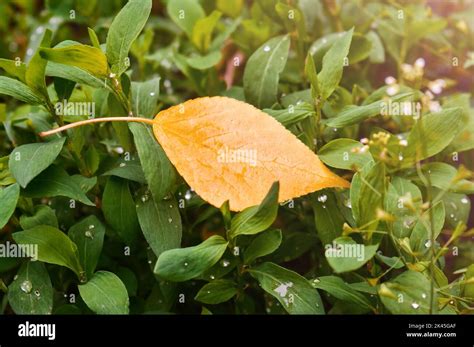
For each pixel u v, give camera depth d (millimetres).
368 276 321
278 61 343
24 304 302
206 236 356
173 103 391
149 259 324
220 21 434
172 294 324
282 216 356
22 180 292
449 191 316
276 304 321
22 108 375
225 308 336
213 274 310
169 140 306
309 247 336
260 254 303
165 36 452
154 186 297
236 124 308
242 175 304
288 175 303
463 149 330
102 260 328
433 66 405
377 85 410
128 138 324
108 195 314
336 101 351
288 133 306
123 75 316
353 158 307
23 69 312
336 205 316
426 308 278
